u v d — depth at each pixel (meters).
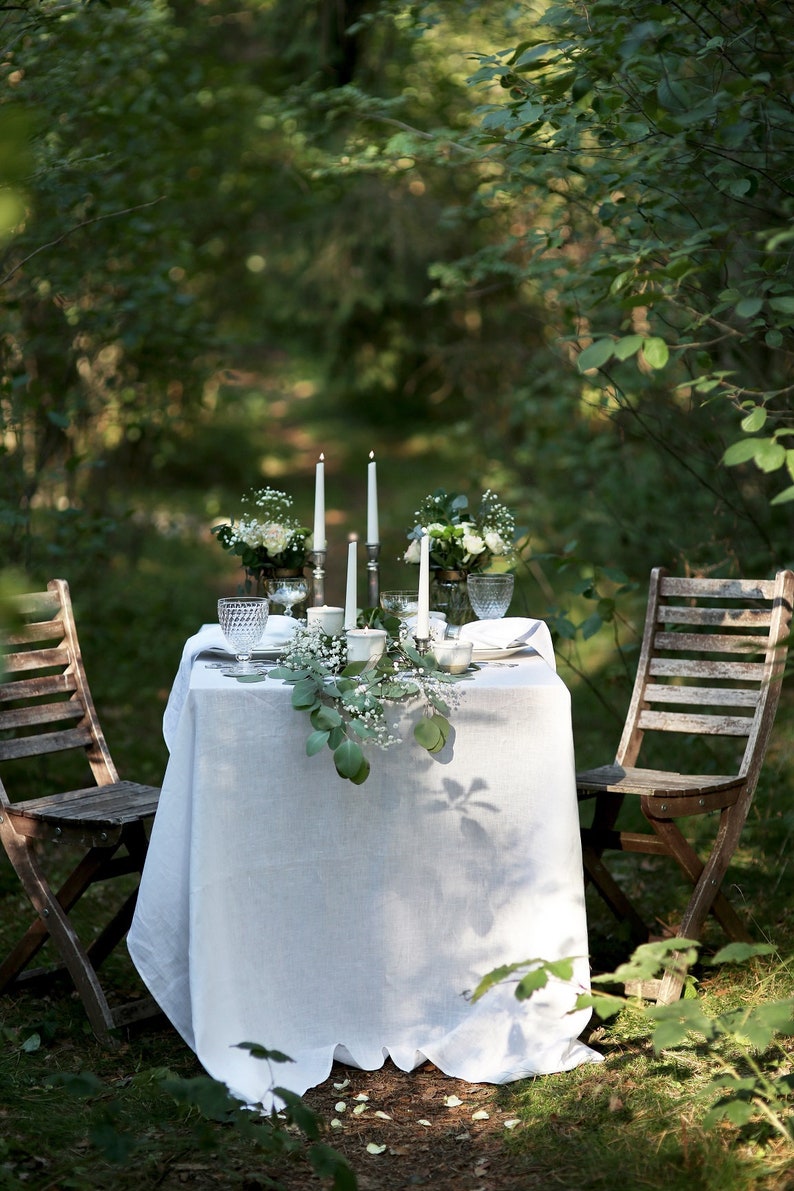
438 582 3.82
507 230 6.86
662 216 3.92
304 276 12.04
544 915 3.06
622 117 3.69
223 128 8.26
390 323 12.66
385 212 10.30
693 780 3.45
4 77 4.57
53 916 3.20
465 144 4.67
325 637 3.14
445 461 14.18
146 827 4.82
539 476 8.25
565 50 3.66
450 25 6.04
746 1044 3.04
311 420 16.55
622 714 6.01
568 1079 2.90
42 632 3.67
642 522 6.66
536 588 8.21
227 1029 2.89
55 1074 2.88
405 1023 3.07
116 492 9.05
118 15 5.36
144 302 6.33
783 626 3.56
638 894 4.20
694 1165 2.51
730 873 4.23
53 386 6.13
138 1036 3.20
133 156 6.20
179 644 7.50
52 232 5.54
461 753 3.06
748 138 3.63
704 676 3.71
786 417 3.55
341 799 3.03
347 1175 2.18
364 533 11.11
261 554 3.66
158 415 7.85
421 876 3.08
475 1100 2.86
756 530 5.74
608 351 2.69
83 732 3.68
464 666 3.22
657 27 3.12
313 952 3.02
